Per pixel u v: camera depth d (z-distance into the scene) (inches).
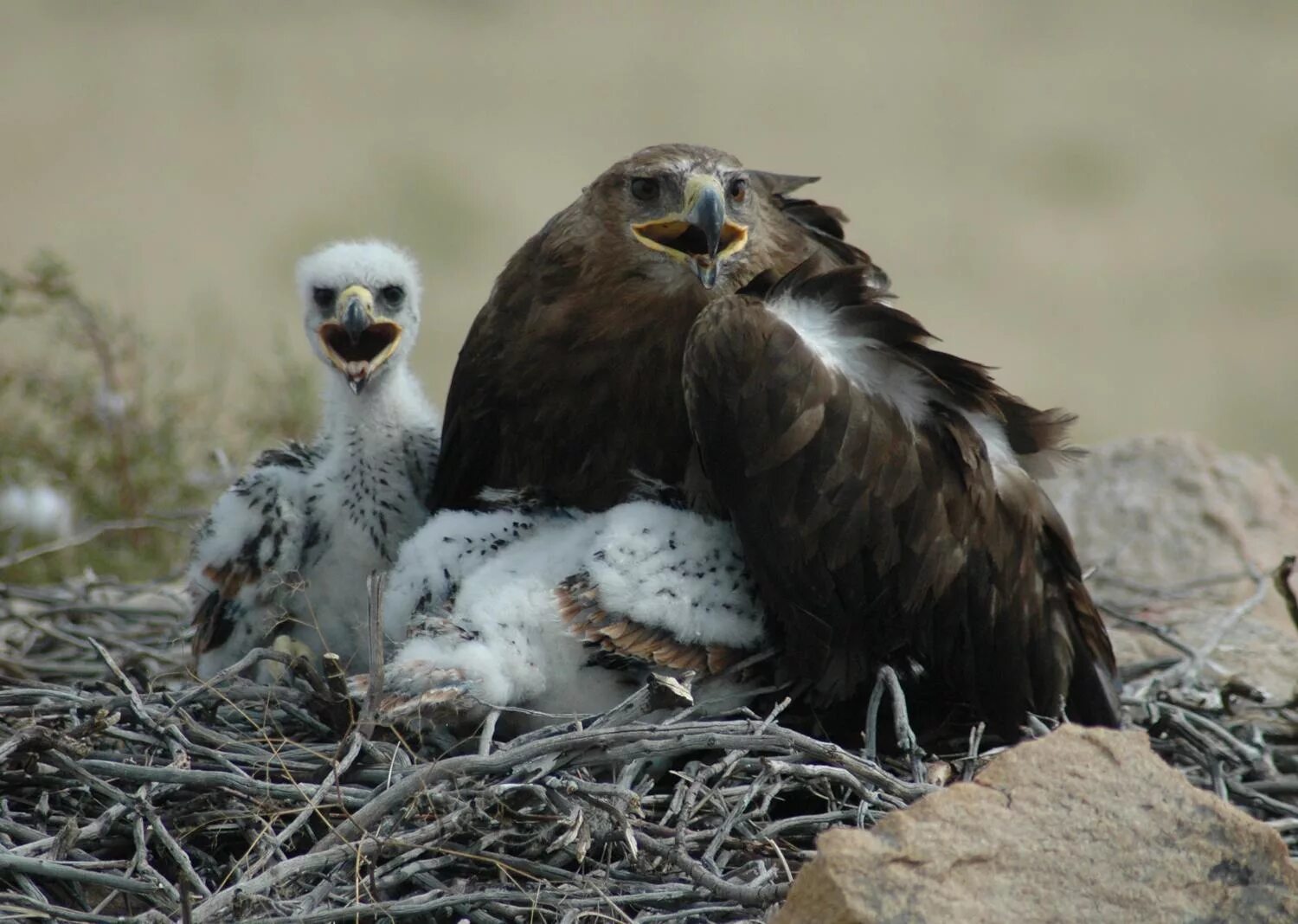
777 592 402.0
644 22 2137.1
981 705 428.8
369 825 343.0
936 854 306.7
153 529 619.2
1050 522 434.3
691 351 399.2
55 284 685.3
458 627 387.5
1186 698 450.0
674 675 391.5
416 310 477.1
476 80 1806.1
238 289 1175.0
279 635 446.3
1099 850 313.4
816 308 412.8
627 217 429.4
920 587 409.7
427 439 471.5
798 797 385.4
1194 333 1299.2
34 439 627.8
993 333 1280.8
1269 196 1605.6
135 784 363.9
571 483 452.4
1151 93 1911.9
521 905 332.8
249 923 314.2
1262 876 315.9
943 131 1740.9
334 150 1530.5
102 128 1521.9
